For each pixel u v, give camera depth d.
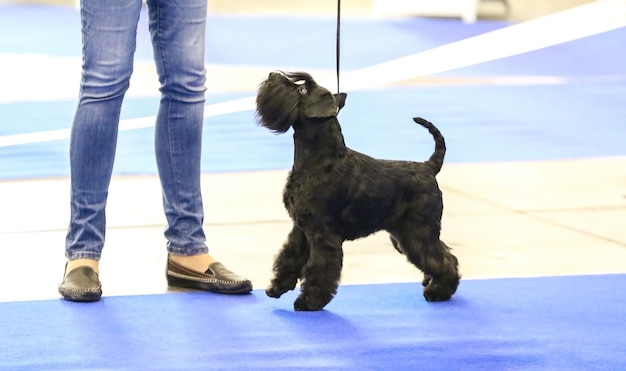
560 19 21.03
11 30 19.44
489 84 15.61
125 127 12.66
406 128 12.72
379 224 6.19
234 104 13.99
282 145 11.97
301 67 16.50
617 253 7.60
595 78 16.17
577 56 17.69
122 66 6.18
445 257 6.27
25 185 9.80
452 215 8.85
